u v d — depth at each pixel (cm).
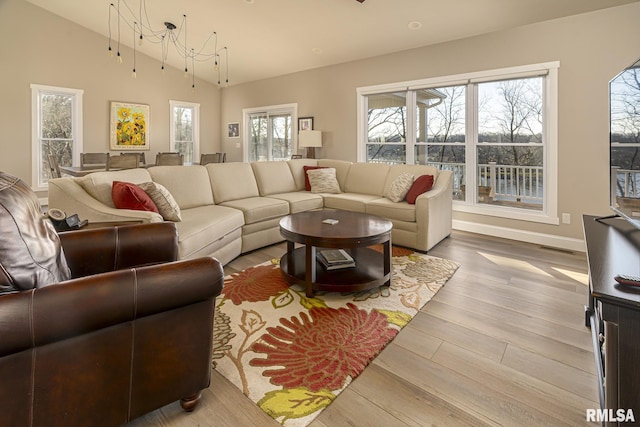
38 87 564
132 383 123
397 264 321
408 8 399
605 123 354
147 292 117
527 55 397
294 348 186
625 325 103
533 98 408
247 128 766
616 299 101
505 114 430
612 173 206
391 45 493
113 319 113
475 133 452
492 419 138
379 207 389
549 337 198
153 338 125
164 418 137
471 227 457
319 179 475
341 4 415
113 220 239
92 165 532
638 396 103
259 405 145
